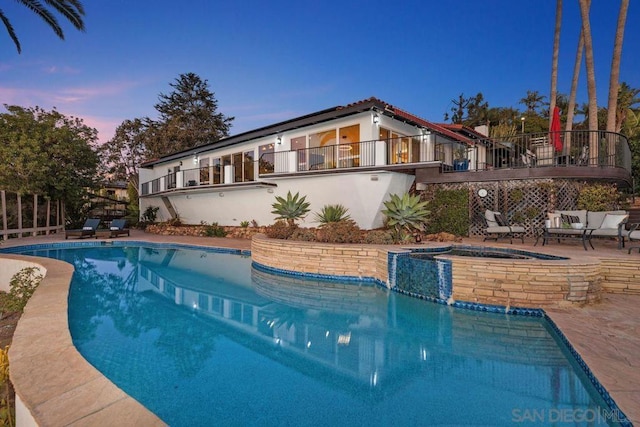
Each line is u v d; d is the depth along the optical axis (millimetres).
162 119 45250
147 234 22141
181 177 21062
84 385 3002
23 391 2879
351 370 4105
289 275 9930
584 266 6109
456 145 19344
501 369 4117
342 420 3092
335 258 9227
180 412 3252
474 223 13031
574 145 16953
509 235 12039
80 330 5484
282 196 16531
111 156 34656
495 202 12648
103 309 6684
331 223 11555
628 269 6859
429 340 5070
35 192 19859
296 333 5387
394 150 15375
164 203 25125
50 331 4309
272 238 11805
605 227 9547
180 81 46344
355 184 13789
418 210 11414
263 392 3607
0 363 3402
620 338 4500
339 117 14750
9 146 19297
